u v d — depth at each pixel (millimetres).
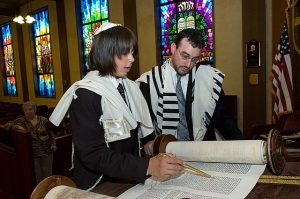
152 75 1799
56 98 9211
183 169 1067
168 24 5898
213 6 4984
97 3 7445
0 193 3457
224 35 4883
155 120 1792
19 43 10352
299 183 942
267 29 4293
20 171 2994
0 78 12172
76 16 7926
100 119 1068
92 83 1074
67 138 3229
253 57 4406
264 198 856
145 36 6148
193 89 1765
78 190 820
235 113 4727
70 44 8281
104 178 1123
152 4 5934
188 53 1519
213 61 5105
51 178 893
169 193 939
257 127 2652
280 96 3262
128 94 1238
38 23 9461
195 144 1178
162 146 1257
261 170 1044
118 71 1111
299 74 3191
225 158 1090
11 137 3078
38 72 9930
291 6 3100
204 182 997
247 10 4410
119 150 1142
